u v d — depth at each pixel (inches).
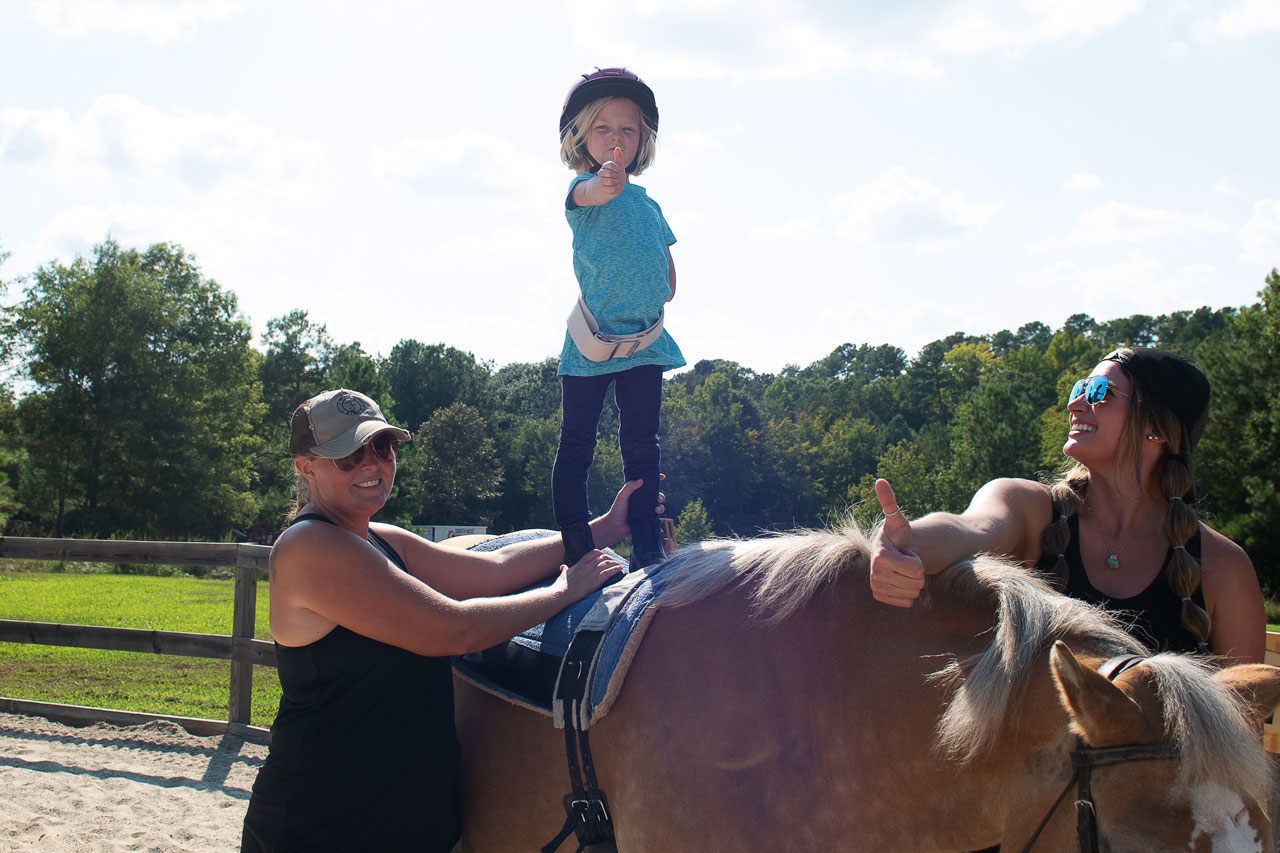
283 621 78.2
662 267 96.1
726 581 78.0
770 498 2827.3
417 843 77.4
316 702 76.7
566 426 96.8
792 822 67.0
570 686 77.2
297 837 76.4
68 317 1544.0
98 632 255.8
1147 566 82.6
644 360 95.0
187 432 1593.3
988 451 1460.4
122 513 1529.3
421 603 76.3
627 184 100.2
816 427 3132.4
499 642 80.5
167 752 229.0
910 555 68.2
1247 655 81.5
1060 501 87.7
